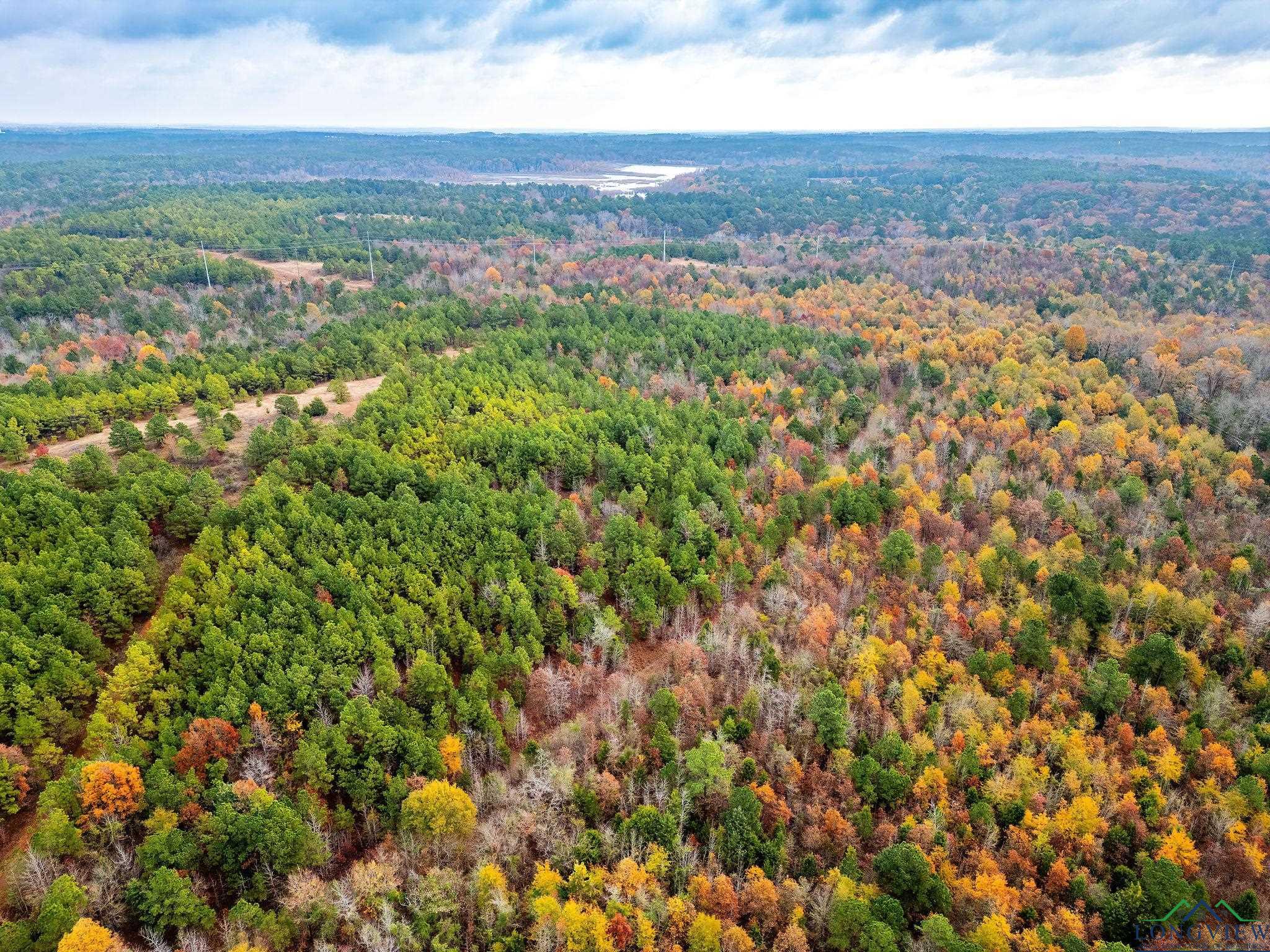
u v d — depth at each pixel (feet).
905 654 301.22
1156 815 247.29
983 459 453.58
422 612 291.17
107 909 200.95
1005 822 251.60
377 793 238.48
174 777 221.87
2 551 293.64
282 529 319.88
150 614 298.76
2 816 223.92
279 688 251.19
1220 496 436.35
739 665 303.07
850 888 215.72
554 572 318.65
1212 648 322.34
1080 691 295.89
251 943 200.23
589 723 274.77
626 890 216.54
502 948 202.28
